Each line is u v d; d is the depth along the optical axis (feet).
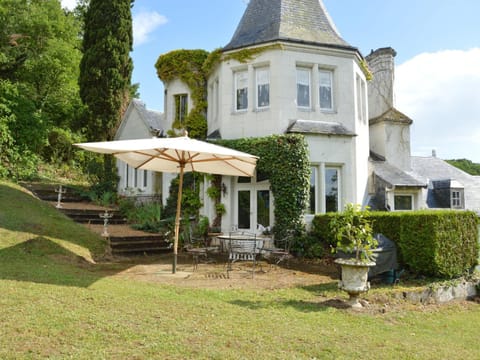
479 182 73.20
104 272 31.17
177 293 24.18
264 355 14.78
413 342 18.63
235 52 52.75
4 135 61.62
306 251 45.16
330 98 53.31
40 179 71.15
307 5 56.39
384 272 33.01
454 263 32.40
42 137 69.51
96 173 74.33
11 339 14.48
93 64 76.79
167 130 62.39
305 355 15.20
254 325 18.49
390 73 67.97
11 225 37.78
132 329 16.46
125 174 76.84
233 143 50.03
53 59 86.89
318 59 52.01
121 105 78.84
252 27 55.52
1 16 82.53
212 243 50.31
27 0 90.94
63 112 88.84
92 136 76.43
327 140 50.39
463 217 34.12
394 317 23.81
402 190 55.26
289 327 18.71
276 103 49.70
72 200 64.03
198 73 60.59
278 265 40.11
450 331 22.50
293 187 46.03
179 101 62.69
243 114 51.93
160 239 47.26
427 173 72.64
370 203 56.18
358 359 15.35
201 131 59.82
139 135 72.43
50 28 88.79
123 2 79.05
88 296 21.12
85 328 16.16
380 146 64.90
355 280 24.59
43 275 26.08
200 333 16.65
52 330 15.66
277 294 26.30
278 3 55.01
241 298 24.34
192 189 55.42
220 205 51.06
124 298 21.39
